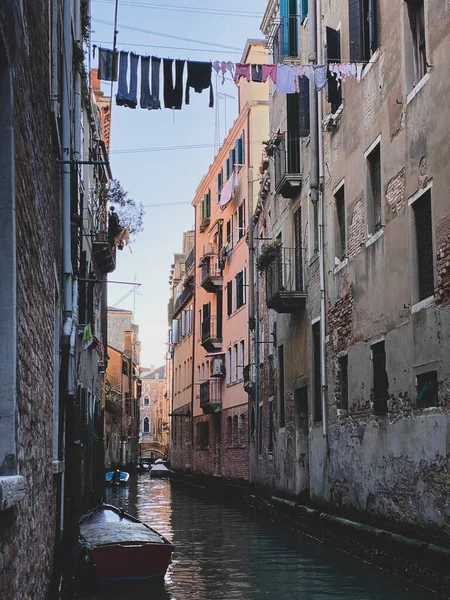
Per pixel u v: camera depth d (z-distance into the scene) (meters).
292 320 20.75
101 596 11.17
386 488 13.05
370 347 14.05
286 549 15.91
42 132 7.60
